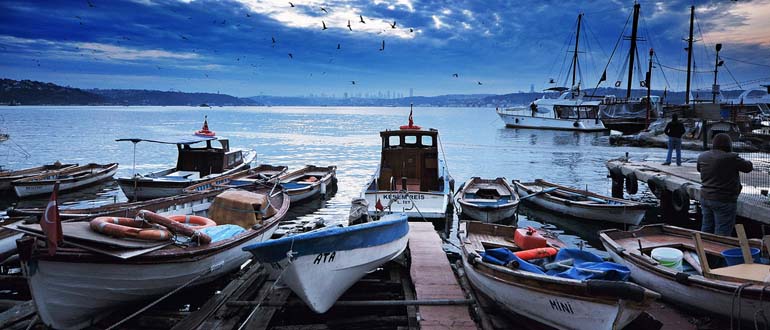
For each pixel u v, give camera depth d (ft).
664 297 24.47
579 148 131.34
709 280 21.57
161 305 26.94
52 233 20.94
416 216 42.96
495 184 58.80
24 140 149.07
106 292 23.15
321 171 72.43
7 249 31.32
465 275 28.55
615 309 18.69
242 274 30.78
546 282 20.38
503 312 24.12
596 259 23.67
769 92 207.72
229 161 67.97
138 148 127.54
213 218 33.24
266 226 31.83
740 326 21.15
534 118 206.49
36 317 23.00
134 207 32.94
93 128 220.64
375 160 107.55
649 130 139.85
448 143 148.46
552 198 51.11
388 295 27.63
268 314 23.94
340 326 24.11
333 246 23.43
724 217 29.07
